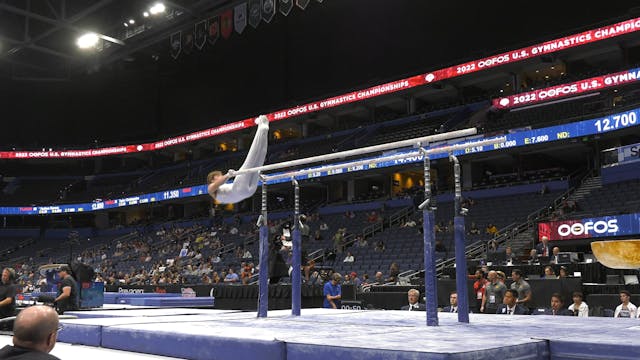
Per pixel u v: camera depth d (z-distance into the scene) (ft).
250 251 111.86
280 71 147.43
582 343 15.97
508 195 99.91
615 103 88.84
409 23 127.75
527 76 115.65
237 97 155.74
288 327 21.62
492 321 24.20
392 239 97.35
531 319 25.46
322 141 137.28
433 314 21.88
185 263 111.14
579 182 95.81
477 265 58.59
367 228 106.22
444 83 114.42
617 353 15.16
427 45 124.47
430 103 131.34
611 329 19.63
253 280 83.41
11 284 32.76
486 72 109.40
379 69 131.34
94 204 161.07
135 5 125.49
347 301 54.60
